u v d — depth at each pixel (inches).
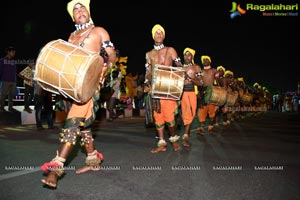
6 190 123.6
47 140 243.1
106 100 416.2
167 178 142.7
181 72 202.2
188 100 237.5
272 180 141.3
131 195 120.3
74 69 121.4
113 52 145.3
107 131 314.7
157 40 213.9
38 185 130.0
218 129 366.3
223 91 326.3
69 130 131.9
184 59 247.4
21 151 198.7
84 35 144.6
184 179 141.5
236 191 125.9
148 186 131.0
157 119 208.7
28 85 360.5
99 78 137.2
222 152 207.6
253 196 120.5
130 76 576.7
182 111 239.1
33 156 183.9
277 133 323.6
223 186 132.0
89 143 151.0
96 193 121.9
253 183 136.5
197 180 140.1
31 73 361.1
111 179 140.1
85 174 147.7
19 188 126.0
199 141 260.5
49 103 314.2
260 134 314.0
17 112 354.0
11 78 350.6
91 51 137.3
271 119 566.6
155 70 197.3
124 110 526.9
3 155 186.2
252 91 686.5
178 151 209.8
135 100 615.2
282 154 202.8
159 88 196.7
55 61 123.5
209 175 148.4
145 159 181.8
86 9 148.5
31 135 270.2
